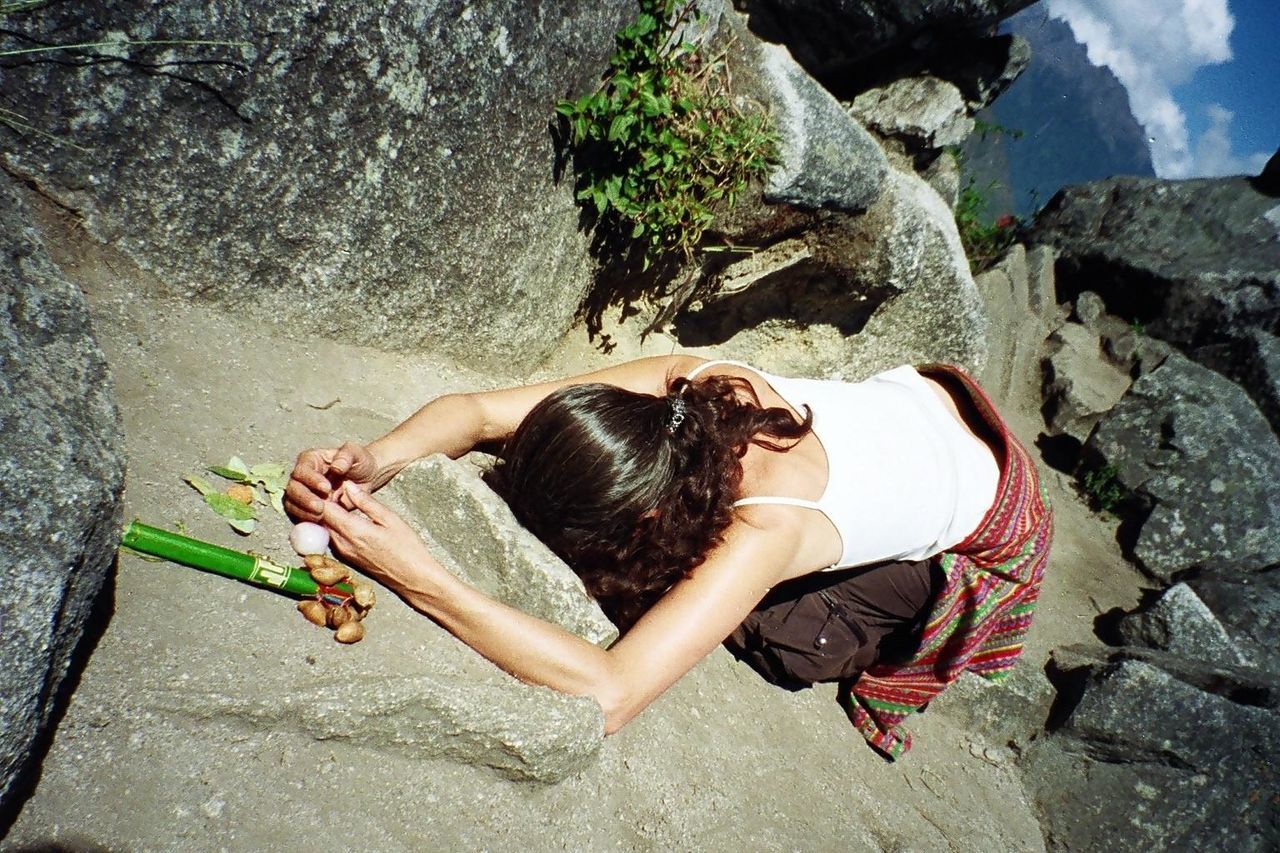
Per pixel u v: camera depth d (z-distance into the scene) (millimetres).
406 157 2559
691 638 2090
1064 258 6121
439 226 2736
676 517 2102
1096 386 5461
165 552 1840
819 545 2264
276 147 2342
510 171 2830
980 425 2830
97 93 2086
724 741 2549
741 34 3469
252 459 2229
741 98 3395
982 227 6633
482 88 2615
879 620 2703
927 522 2475
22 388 1593
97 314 2225
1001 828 3086
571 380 2533
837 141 3602
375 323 2770
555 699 1984
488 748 1906
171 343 2328
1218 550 4719
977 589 2680
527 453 2123
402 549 1987
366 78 2377
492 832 1904
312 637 1921
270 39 2205
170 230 2311
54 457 1546
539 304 3221
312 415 2469
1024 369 5602
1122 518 5004
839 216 3746
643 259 3516
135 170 2205
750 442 2262
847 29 4773
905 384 2787
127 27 2049
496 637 1995
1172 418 4930
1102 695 3336
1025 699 3406
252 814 1671
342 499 2068
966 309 4484
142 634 1758
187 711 1695
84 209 2195
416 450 2277
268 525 2080
